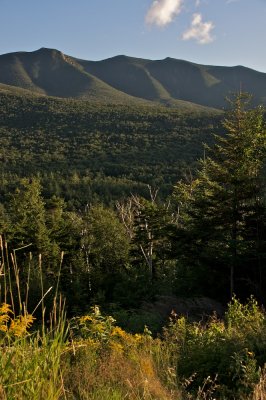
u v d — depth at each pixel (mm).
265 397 3785
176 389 4207
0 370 1964
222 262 19141
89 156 153250
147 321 14766
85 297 27656
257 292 18219
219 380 4730
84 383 3498
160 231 29078
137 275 27984
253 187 18781
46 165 142500
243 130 19922
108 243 39594
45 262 31891
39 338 2285
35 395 1922
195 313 16125
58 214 45156
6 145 178625
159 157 136875
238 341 5531
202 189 25328
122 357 4582
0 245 2037
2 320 2670
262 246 18344
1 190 99438
